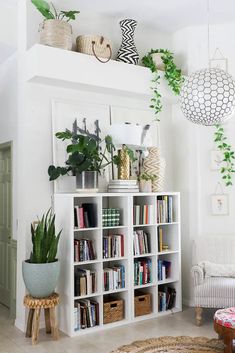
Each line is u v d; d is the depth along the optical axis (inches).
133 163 175.9
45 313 142.3
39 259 134.3
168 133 191.0
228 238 169.9
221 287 147.8
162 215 169.9
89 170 151.0
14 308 162.9
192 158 183.6
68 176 157.6
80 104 163.5
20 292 150.9
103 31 175.0
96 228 148.8
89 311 145.3
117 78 162.1
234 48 179.6
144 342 131.8
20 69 155.6
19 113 155.9
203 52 183.6
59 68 146.9
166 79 177.6
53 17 150.2
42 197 152.3
